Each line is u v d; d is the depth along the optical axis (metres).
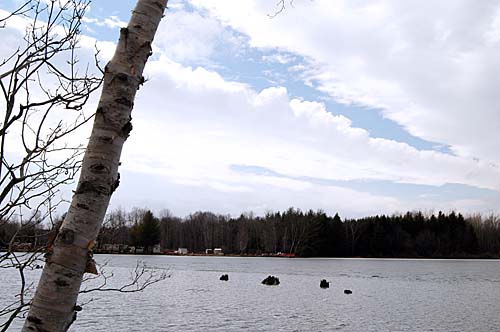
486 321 24.16
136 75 2.79
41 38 3.26
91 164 2.62
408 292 38.88
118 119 2.69
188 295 31.91
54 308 2.43
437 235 123.31
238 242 129.12
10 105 3.02
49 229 3.36
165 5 2.97
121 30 2.82
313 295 34.59
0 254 3.25
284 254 120.94
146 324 20.25
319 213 121.38
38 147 3.18
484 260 116.19
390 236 118.88
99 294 28.70
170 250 128.25
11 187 3.02
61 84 3.36
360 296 34.84
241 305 27.66
